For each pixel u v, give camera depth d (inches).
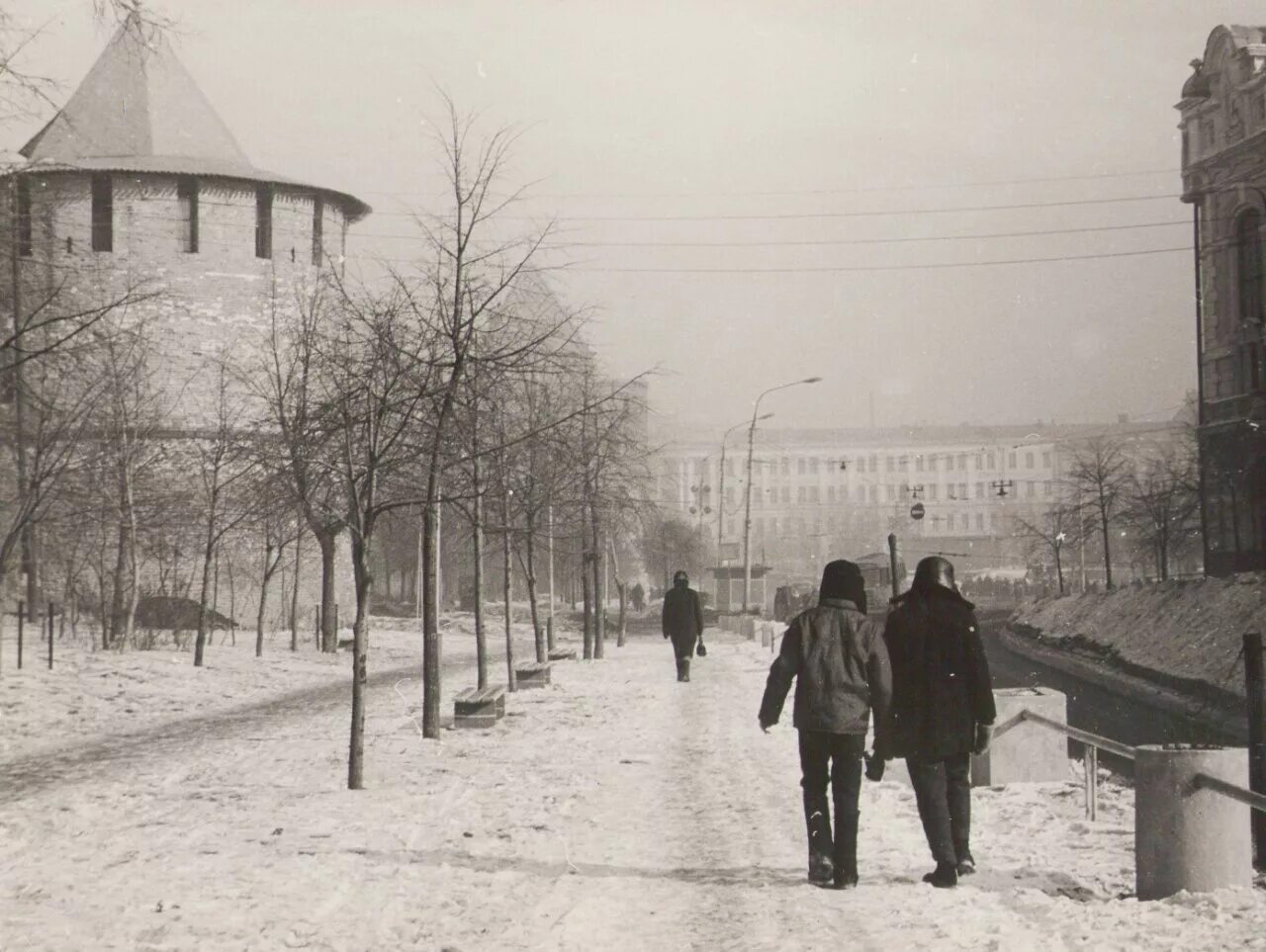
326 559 1472.7
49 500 1127.6
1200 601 1478.8
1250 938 275.7
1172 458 2564.0
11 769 608.4
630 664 1320.1
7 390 940.6
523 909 314.5
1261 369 1886.1
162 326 1920.5
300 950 278.4
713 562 4050.2
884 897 327.0
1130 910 304.8
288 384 1157.1
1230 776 323.3
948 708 346.3
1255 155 1892.2
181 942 282.5
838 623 351.9
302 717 823.1
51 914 308.0
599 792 503.2
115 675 1007.0
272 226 2086.6
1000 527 6038.4
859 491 6279.5
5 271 916.6
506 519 1006.4
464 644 1807.3
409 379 679.7
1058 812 464.8
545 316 839.1
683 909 315.3
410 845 398.0
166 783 548.7
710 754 617.3
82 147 1898.4
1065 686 1423.5
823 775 349.1
